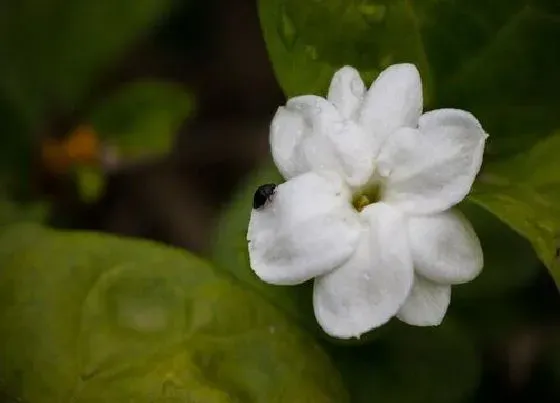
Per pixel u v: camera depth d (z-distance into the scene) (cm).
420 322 19
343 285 19
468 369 23
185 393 20
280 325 21
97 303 21
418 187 19
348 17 21
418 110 19
